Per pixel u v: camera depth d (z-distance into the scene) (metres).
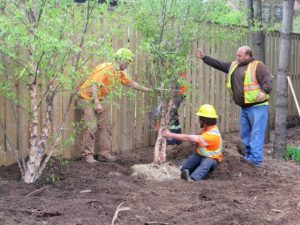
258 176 9.55
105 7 8.41
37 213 7.13
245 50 10.49
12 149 8.68
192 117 12.56
